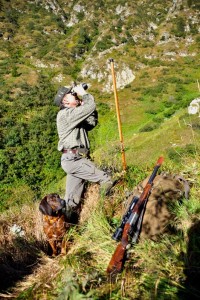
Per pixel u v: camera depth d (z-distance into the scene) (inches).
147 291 91.7
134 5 6761.8
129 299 91.5
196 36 5925.2
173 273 95.0
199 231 104.9
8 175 2370.8
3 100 3909.9
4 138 2886.3
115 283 99.4
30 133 3048.7
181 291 88.0
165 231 115.4
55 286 107.8
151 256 103.5
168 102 4013.3
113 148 195.2
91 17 6835.6
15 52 5762.8
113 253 111.1
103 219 131.3
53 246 135.9
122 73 5019.7
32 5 7273.6
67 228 138.3
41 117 3430.1
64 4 7647.6
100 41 5880.9
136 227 114.1
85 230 135.0
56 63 5418.3
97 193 160.9
